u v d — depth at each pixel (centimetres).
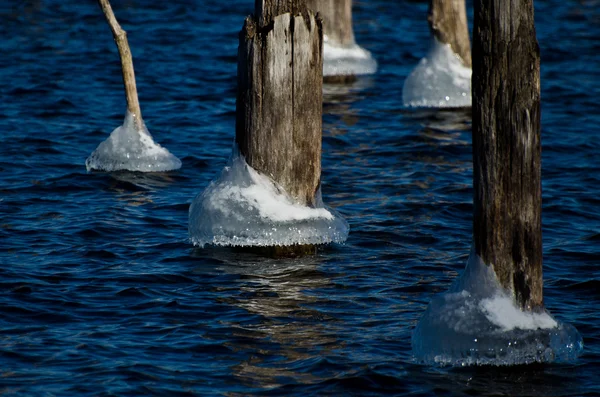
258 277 3216
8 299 2966
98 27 8406
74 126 5288
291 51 3394
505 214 2538
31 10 9056
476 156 2528
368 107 5962
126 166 4459
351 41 7075
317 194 3553
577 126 5522
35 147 4816
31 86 6216
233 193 3484
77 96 6003
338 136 5188
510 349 2577
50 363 2570
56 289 3061
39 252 3388
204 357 2628
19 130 5144
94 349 2658
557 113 5844
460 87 6019
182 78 6656
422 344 2638
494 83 2462
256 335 2772
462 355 2584
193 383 2480
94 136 5103
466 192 4222
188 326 2822
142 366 2559
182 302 2992
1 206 3884
